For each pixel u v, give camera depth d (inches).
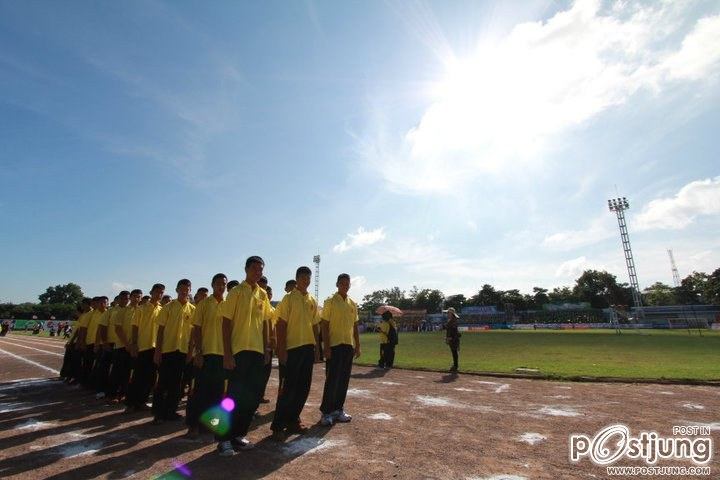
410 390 355.9
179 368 255.1
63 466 170.9
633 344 912.3
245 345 197.6
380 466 169.5
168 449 193.6
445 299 4436.5
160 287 294.7
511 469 166.6
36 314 3661.4
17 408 294.5
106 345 344.5
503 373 441.1
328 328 248.7
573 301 4062.5
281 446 198.1
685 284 3752.5
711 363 527.2
